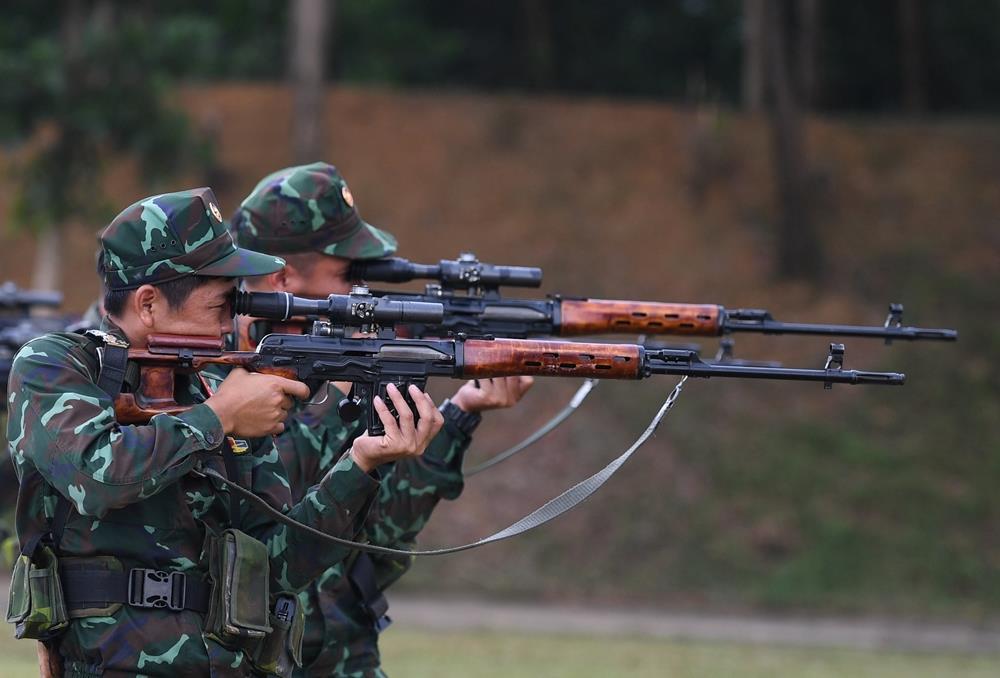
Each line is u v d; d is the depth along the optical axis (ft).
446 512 97.14
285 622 21.88
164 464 19.77
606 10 173.78
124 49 97.30
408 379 22.25
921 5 168.45
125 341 21.48
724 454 101.76
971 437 104.58
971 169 135.44
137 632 20.63
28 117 96.99
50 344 20.57
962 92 175.22
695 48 172.35
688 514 96.89
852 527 95.81
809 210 122.31
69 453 19.57
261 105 143.33
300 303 21.98
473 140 138.72
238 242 27.66
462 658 64.64
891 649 77.05
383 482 25.95
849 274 122.31
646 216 129.90
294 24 126.41
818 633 82.28
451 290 30.71
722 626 83.61
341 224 27.61
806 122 141.69
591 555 94.12
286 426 24.95
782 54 123.34
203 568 21.21
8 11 115.75
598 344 23.21
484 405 26.55
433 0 175.01
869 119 144.05
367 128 140.36
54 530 20.99
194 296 21.43
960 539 95.50
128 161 131.13
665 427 103.60
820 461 101.76
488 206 131.23
